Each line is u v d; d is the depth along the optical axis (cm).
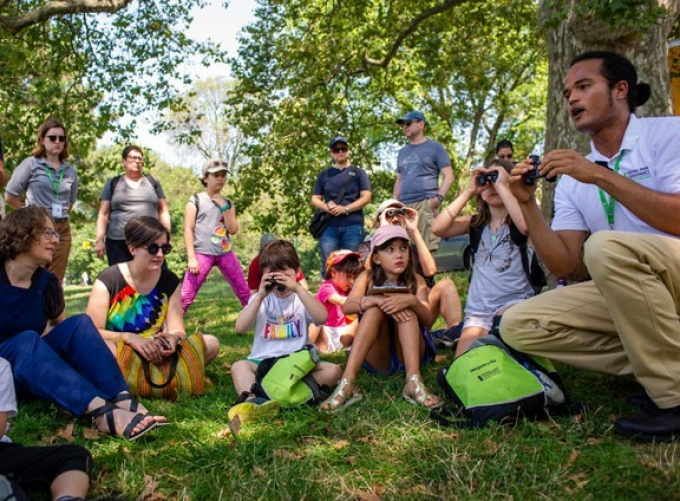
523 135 2394
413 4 1272
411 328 383
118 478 275
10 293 351
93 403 327
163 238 422
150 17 1286
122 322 422
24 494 231
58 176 639
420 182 722
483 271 440
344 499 252
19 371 328
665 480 244
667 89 613
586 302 322
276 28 1355
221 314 939
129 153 688
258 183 1400
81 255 4422
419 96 2173
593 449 281
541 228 340
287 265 418
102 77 1287
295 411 356
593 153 347
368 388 398
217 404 386
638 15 520
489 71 1880
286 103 1334
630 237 287
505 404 318
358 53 1312
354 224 721
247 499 252
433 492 255
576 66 331
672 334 285
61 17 1201
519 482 255
